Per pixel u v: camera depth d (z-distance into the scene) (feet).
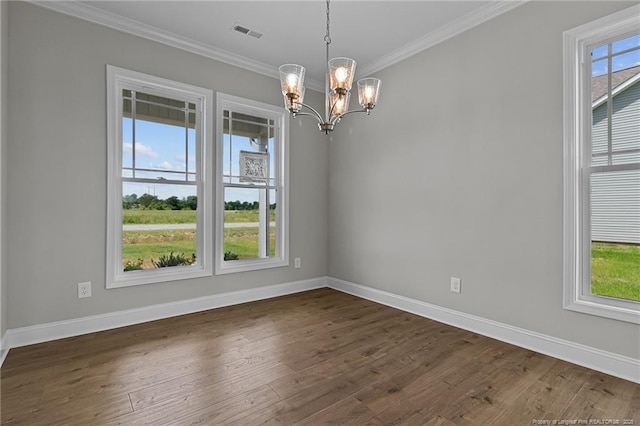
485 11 8.93
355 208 13.37
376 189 12.44
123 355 7.86
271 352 8.08
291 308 11.59
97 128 9.36
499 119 8.83
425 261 10.74
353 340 8.82
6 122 8.08
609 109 7.30
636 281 6.97
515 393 6.32
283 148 13.34
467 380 6.79
